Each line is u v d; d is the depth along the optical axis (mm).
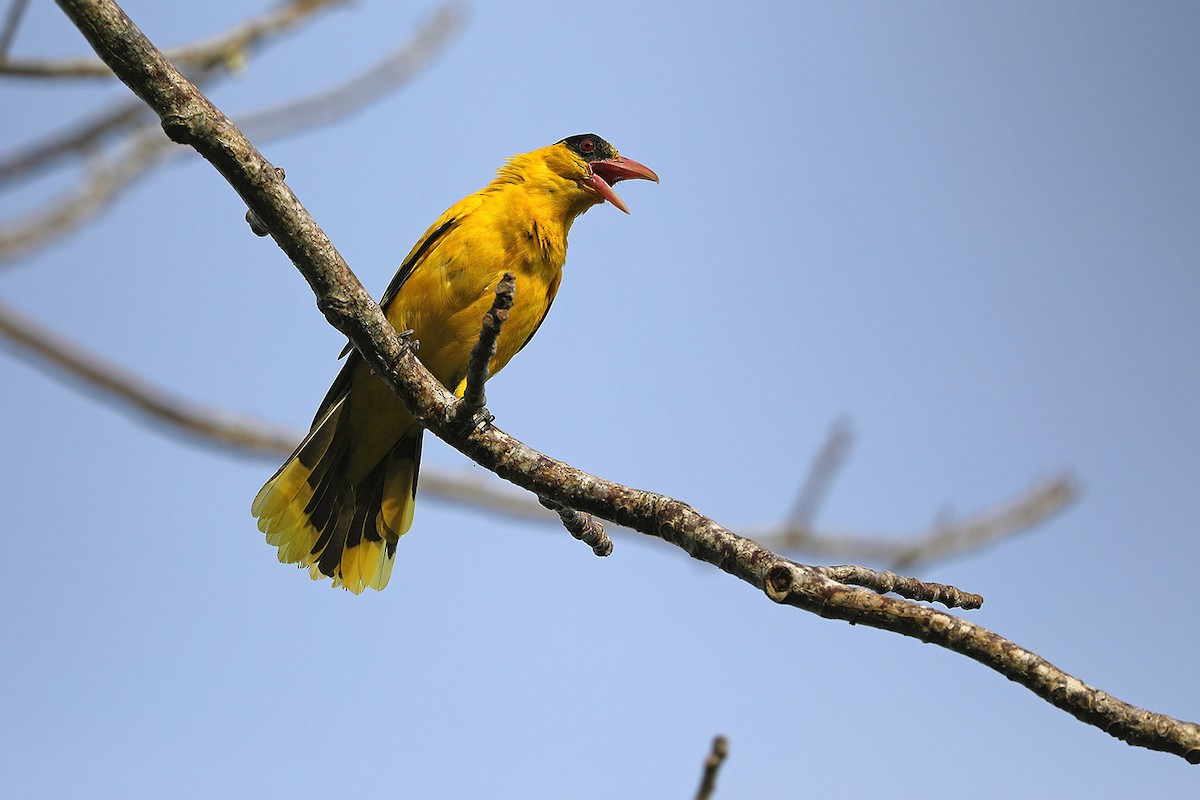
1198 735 5652
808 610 6180
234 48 12469
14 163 13023
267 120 13234
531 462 7344
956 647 5930
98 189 13250
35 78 10328
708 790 6309
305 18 12805
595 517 7547
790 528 13719
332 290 7449
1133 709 5723
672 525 6801
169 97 6938
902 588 6426
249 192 7242
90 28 6754
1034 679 5828
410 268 12109
